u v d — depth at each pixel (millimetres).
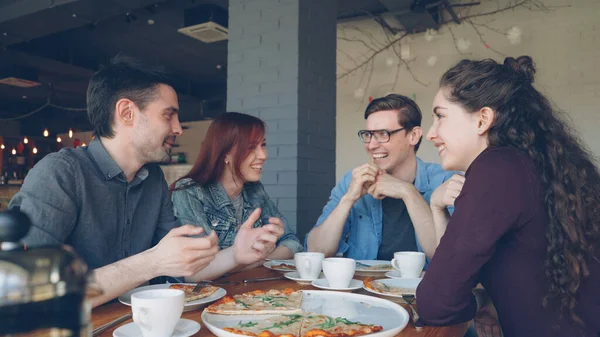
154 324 733
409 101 1956
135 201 1346
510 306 950
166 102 1270
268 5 3703
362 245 1937
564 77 4535
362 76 5453
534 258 919
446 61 5039
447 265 907
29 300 359
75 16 4789
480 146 1039
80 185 1169
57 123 11250
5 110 9977
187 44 6602
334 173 4031
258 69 3730
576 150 968
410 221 1904
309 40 3725
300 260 1328
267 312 928
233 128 1850
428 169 2041
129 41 6523
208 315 920
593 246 895
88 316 415
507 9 4785
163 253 965
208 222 1787
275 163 3623
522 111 987
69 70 7426
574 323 897
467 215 920
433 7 4555
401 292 1146
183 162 7496
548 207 911
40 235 1029
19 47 6355
